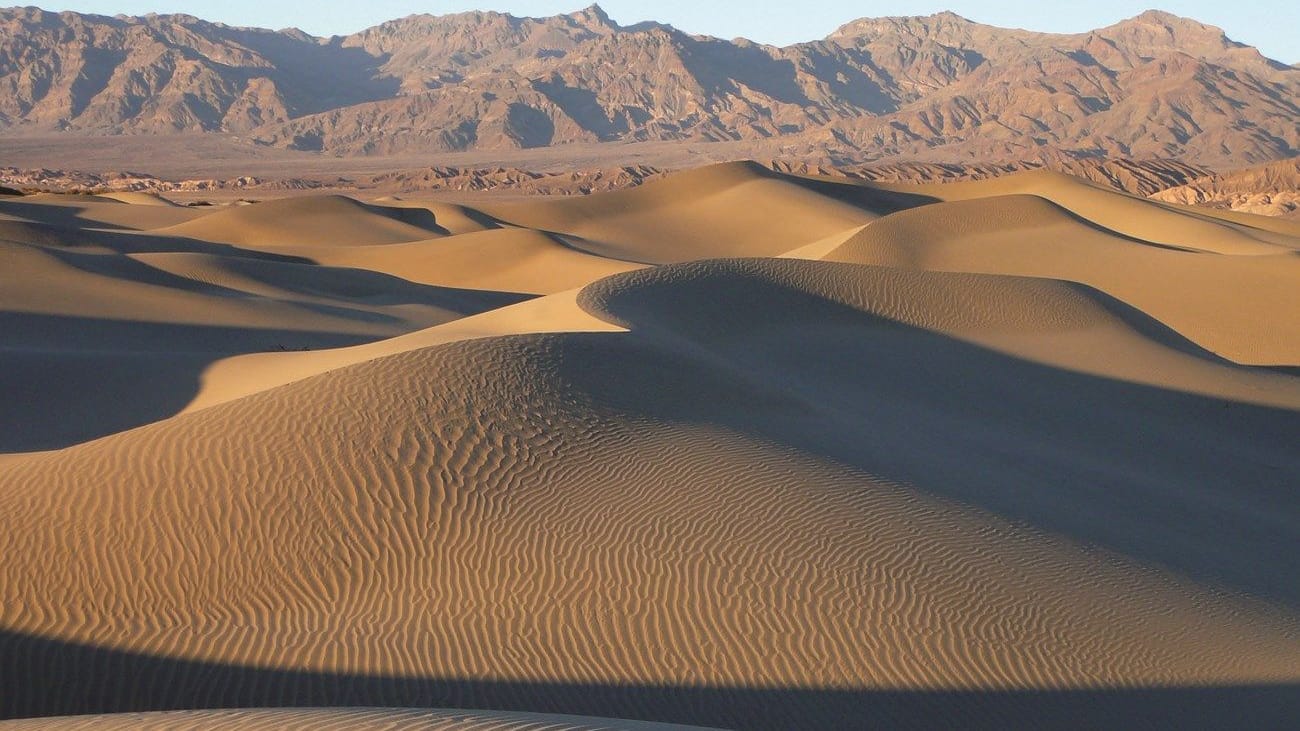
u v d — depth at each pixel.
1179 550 17.39
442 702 11.38
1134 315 37.00
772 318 30.95
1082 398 28.75
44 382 26.75
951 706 11.68
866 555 14.32
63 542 13.76
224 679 11.80
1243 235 70.25
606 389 18.92
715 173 103.19
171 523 14.05
